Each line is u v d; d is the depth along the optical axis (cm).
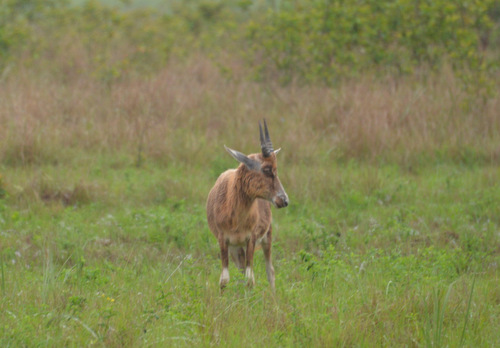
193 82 5844
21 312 2002
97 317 2000
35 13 7756
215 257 2894
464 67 5550
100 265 2667
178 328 1930
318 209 3609
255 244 2411
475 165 4384
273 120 5034
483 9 5650
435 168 4359
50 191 3659
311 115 5041
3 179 3641
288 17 6003
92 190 3688
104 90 5522
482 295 2344
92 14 7769
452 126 4812
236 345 1853
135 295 2258
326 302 2180
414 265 2584
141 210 3412
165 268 2619
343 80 5509
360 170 4253
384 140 4556
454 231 3253
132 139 4603
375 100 5012
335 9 5775
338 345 1891
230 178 2395
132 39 7275
